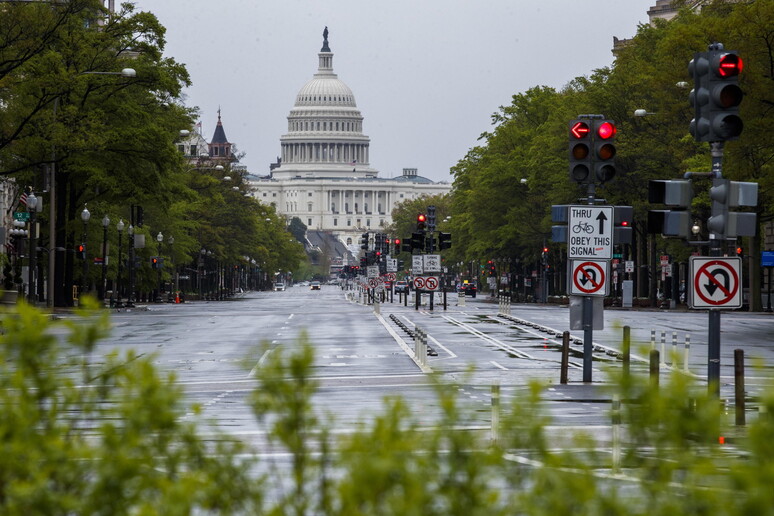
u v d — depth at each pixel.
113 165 143.50
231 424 43.47
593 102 179.12
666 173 171.88
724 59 39.75
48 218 156.75
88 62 142.25
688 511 11.37
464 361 75.62
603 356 79.12
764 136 98.50
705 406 12.42
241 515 12.51
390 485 11.30
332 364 73.75
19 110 125.38
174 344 92.38
